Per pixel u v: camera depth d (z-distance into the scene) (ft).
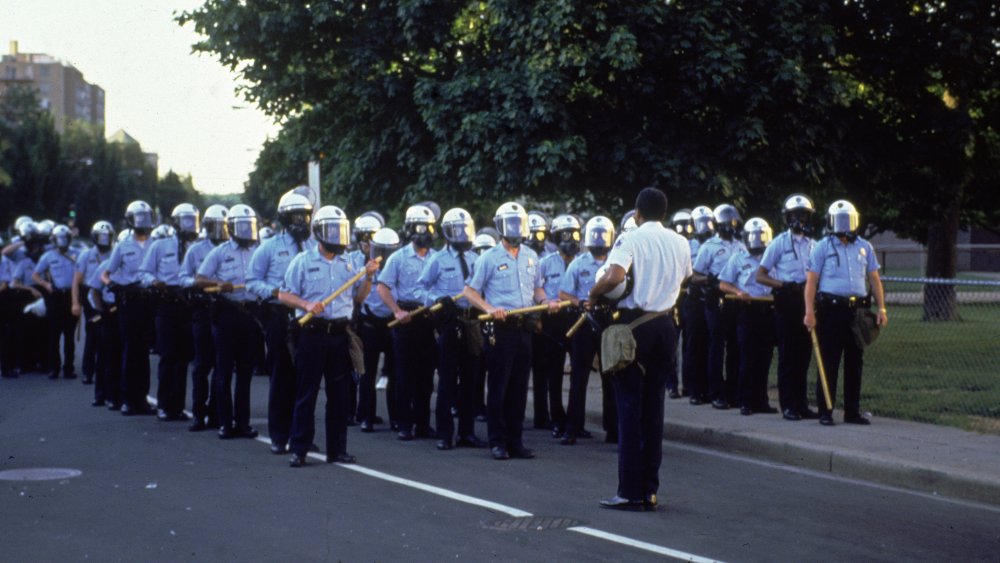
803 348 39.45
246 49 62.85
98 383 46.57
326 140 66.54
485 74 54.65
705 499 27.84
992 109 65.98
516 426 34.24
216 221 39.19
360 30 59.77
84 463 32.45
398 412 38.34
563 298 37.81
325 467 32.12
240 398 37.88
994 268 97.30
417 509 26.25
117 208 354.13
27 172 265.95
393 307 37.73
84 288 55.77
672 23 52.90
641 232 26.81
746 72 53.57
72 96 650.02
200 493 28.07
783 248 39.42
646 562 21.54
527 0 52.75
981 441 34.19
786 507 26.99
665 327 26.71
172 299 41.55
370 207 63.98
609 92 55.52
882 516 26.16
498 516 25.55
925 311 51.62
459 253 36.88
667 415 40.45
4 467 31.71
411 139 58.85
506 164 52.75
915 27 58.75
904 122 61.41
